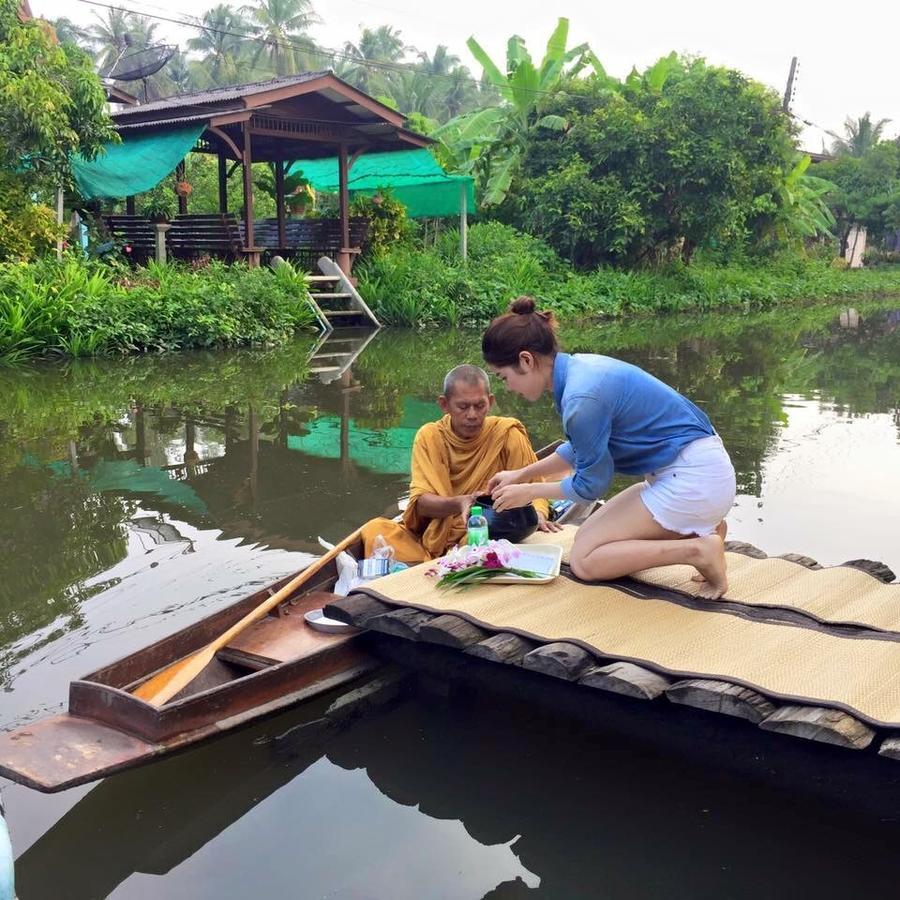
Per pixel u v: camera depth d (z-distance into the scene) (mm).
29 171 13406
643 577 3863
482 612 3498
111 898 2459
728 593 3682
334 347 14062
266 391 9992
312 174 21156
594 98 24062
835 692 2854
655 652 3160
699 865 2594
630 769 3064
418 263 18641
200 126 14875
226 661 3605
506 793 2922
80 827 2746
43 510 5652
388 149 18125
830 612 3504
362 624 3520
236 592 4391
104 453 7113
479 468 4379
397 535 4387
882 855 2646
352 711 3383
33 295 11875
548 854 2635
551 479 4648
